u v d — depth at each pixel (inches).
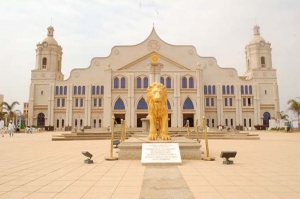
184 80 2252.7
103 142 943.7
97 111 2400.3
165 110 508.7
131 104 2186.3
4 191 245.3
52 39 2630.4
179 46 2490.2
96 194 234.4
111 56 2481.5
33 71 2491.4
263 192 239.1
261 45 2566.4
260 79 2466.8
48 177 307.1
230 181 282.7
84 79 2466.8
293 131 1921.8
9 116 2379.4
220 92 2423.7
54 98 2452.0
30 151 611.2
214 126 2397.9
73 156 509.4
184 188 253.0
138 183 274.8
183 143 446.9
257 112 2413.9
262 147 702.5
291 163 410.0
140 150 450.3
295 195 229.8
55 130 2422.5
